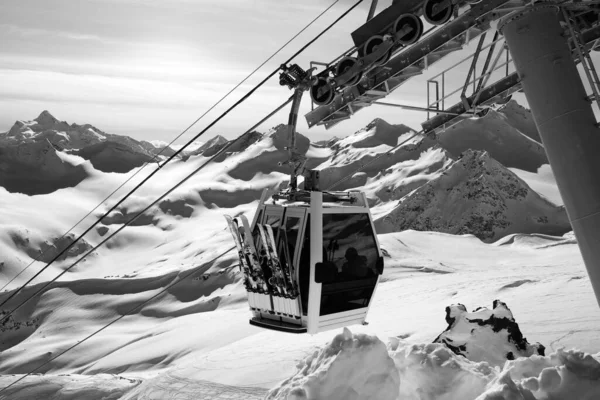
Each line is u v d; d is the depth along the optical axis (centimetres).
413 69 860
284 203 904
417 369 686
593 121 682
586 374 533
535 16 700
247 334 10312
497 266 14488
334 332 4044
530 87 709
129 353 12119
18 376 4881
